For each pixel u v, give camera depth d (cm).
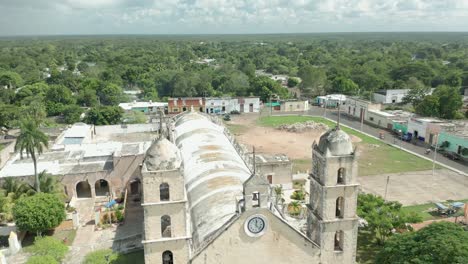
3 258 4138
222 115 12669
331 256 3303
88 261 4006
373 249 4534
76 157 6912
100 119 10569
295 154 8625
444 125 9175
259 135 10262
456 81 15700
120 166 6359
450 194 6369
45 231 5134
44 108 11175
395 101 14262
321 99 14725
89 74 18075
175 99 12738
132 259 4466
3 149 7738
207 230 3170
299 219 4862
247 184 2919
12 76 15975
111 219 5456
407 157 8394
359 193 5422
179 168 2952
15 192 5488
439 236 3281
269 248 3102
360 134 10419
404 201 6081
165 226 3369
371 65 19488
